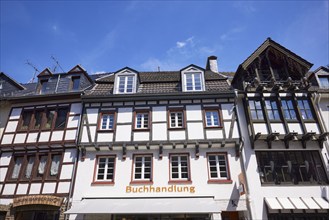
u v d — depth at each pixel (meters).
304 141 11.28
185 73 13.58
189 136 11.40
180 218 10.29
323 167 10.96
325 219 9.89
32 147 11.71
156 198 10.23
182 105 12.39
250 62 12.95
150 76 15.52
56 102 13.08
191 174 10.70
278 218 9.88
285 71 13.34
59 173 10.99
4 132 12.45
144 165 11.15
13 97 13.03
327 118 12.24
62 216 10.04
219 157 11.26
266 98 12.47
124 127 11.83
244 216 10.19
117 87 13.17
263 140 11.35
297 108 12.09
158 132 11.58
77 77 13.98
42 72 14.20
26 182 11.00
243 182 10.05
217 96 12.44
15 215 10.40
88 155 11.35
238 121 11.77
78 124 12.02
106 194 10.41
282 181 10.69
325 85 13.40
